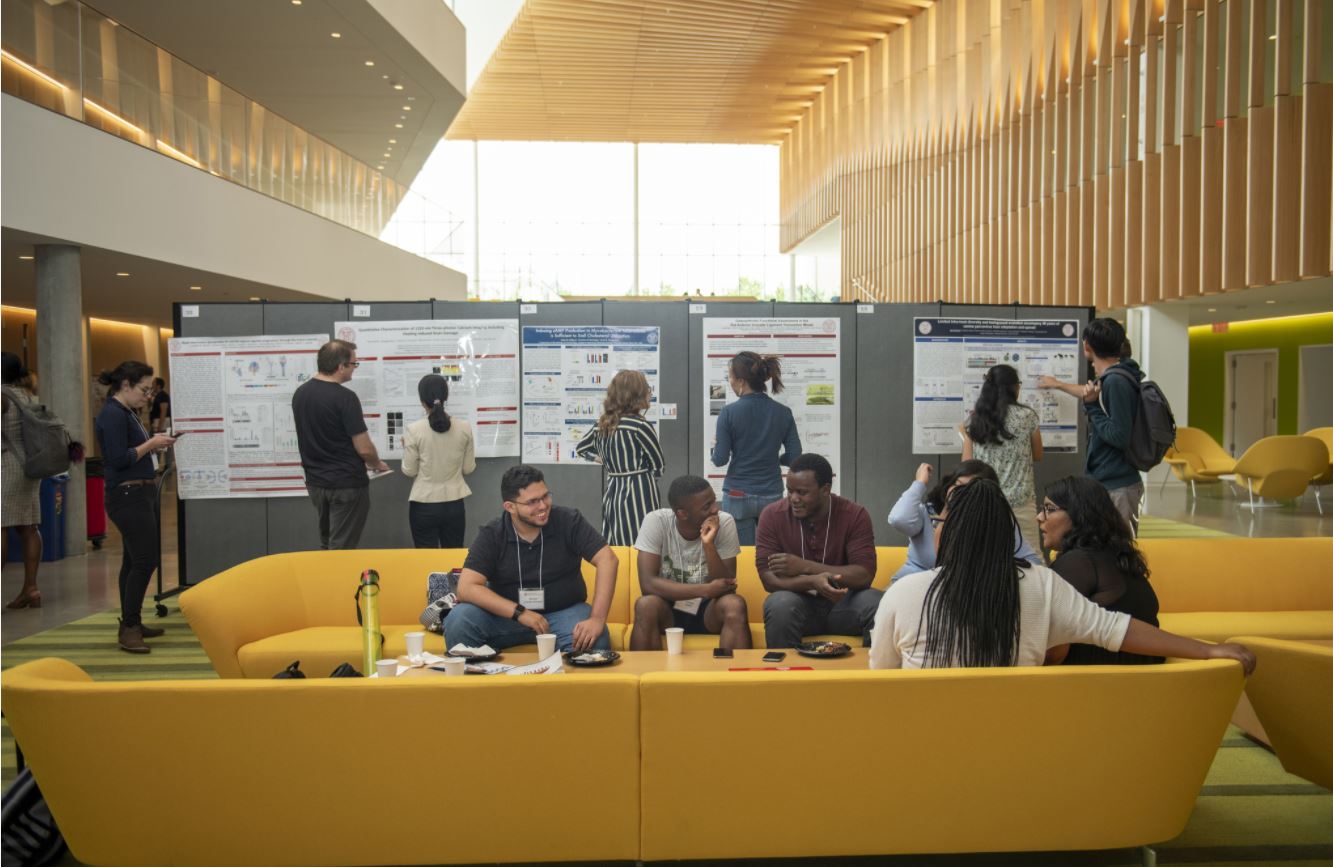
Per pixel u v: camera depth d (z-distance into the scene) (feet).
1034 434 18.40
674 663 12.14
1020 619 9.32
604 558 13.93
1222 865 9.78
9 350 46.34
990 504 9.32
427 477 20.13
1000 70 52.21
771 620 13.91
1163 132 38.37
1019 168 50.31
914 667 9.47
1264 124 33.50
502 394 22.56
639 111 84.99
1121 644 9.45
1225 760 12.91
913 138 64.13
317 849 8.66
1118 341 16.39
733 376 19.79
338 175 46.42
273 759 8.50
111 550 31.99
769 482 19.76
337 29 40.75
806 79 79.51
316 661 14.10
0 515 21.85
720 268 107.65
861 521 14.70
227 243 35.65
